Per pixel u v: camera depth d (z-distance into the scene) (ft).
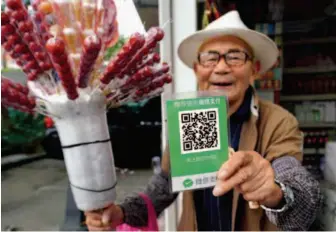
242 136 3.11
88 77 1.59
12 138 15.19
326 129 8.64
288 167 2.53
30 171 13.39
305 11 7.90
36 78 1.65
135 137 8.08
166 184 3.11
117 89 1.79
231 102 3.17
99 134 1.74
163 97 1.98
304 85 8.71
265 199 2.01
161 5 3.77
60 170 13.08
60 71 1.45
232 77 3.04
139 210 2.81
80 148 1.70
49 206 9.70
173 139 1.88
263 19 7.79
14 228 8.33
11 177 12.96
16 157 15.16
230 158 1.92
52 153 12.62
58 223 8.25
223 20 3.28
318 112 8.62
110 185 1.79
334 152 4.25
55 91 1.69
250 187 1.97
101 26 1.74
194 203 3.33
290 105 8.81
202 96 1.97
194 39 3.32
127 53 1.55
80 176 1.73
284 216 2.24
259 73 3.76
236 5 7.70
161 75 1.95
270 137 2.95
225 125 1.97
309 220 2.27
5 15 1.43
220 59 3.06
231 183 1.85
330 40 8.18
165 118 1.90
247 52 3.13
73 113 1.68
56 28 1.61
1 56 1.89
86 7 1.66
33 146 15.56
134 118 8.25
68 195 5.54
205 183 1.93
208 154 1.94
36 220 8.56
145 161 8.07
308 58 8.59
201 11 4.98
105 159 1.77
